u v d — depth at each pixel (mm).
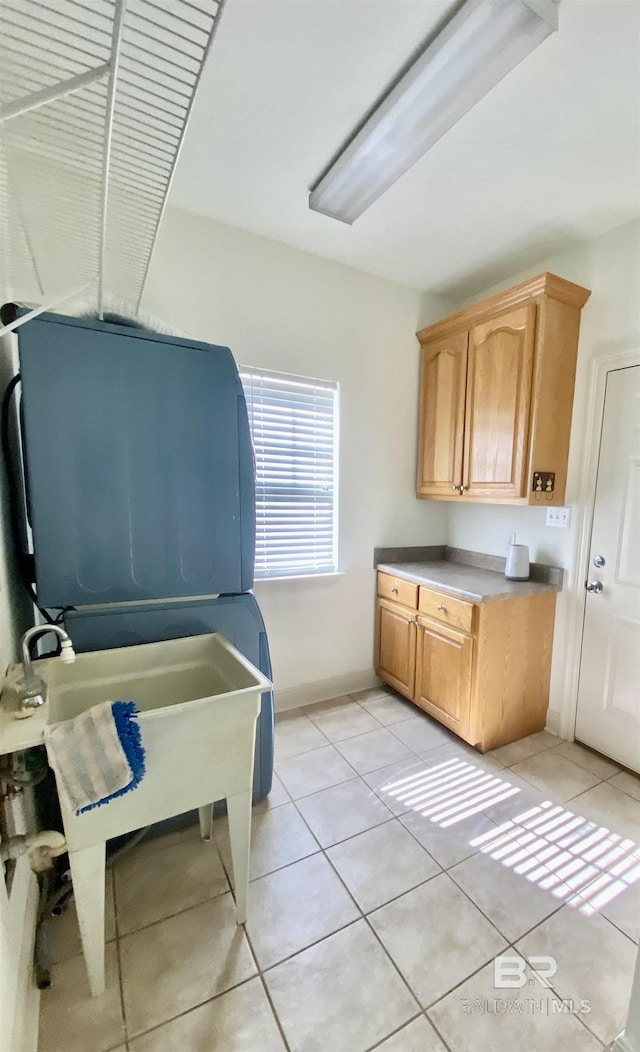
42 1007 1054
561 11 1071
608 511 2062
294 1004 1068
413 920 1283
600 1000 1083
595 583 2119
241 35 1122
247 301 2148
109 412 1345
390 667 2682
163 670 1467
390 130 1407
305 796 1803
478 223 1992
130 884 1400
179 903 1334
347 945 1210
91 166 1021
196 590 1529
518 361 2082
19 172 1005
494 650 2092
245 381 2201
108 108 727
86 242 1362
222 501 1546
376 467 2680
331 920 1283
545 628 2271
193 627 1537
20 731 926
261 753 1729
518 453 2105
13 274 1402
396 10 1087
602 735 2121
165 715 1031
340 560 2613
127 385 1364
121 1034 1007
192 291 2014
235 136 1499
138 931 1245
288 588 2461
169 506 1458
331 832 1612
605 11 1068
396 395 2701
